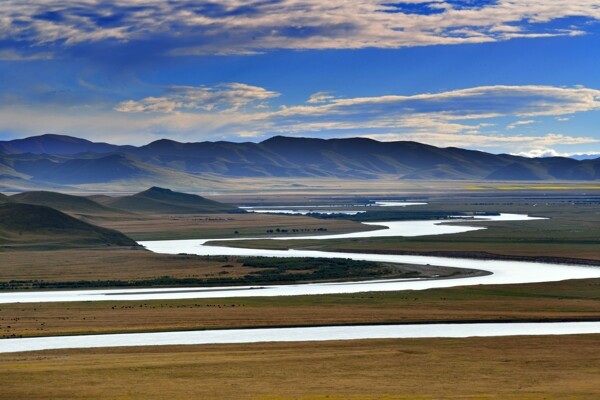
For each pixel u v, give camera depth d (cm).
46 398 9319
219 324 14875
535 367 11294
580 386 10000
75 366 11106
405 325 14988
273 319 15338
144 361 11531
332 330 14450
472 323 15212
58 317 15712
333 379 10425
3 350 12700
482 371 11019
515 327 14788
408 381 10338
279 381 10288
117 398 9275
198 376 10544
